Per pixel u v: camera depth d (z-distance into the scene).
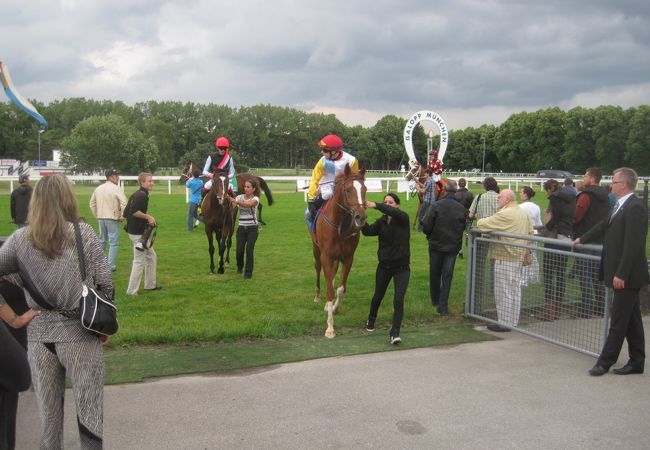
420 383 4.66
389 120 84.12
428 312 6.86
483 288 6.66
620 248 4.79
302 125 94.94
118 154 48.19
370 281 8.63
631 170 4.86
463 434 3.75
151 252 7.78
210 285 8.23
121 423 3.86
